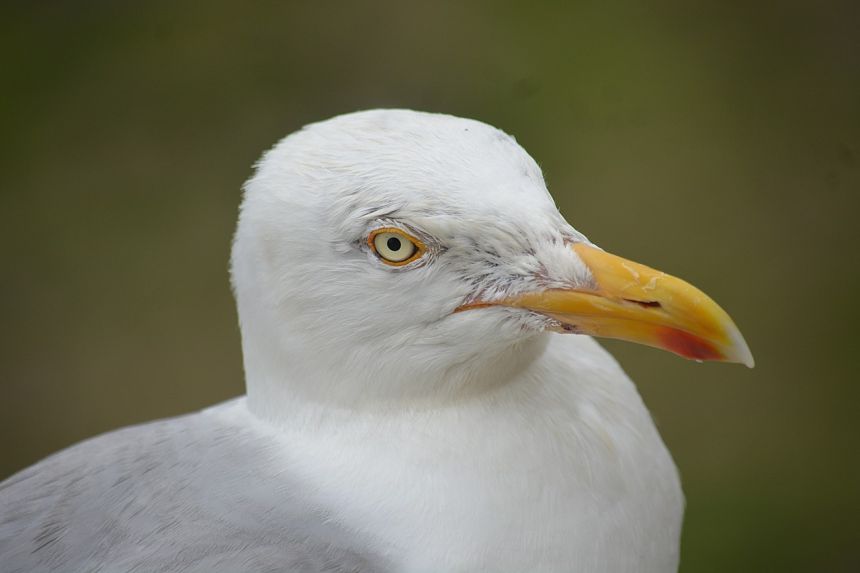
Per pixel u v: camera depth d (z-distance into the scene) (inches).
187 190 484.4
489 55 485.1
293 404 224.1
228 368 449.7
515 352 215.8
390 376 215.6
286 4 520.7
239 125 489.7
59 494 224.7
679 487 239.0
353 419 220.2
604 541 215.8
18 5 532.1
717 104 466.0
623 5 495.8
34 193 491.2
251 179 221.8
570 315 207.3
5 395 457.7
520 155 213.6
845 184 448.8
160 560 206.7
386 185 205.0
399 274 207.9
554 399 223.0
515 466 213.3
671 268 435.5
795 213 445.4
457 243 205.9
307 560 207.3
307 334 216.5
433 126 212.5
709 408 419.5
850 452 406.3
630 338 206.2
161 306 466.0
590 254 207.3
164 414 445.7
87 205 487.2
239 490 217.0
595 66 477.4
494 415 217.8
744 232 442.6
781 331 428.1
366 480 214.8
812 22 482.9
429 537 208.7
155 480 221.1
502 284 208.2
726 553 386.3
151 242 477.4
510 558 208.5
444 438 215.3
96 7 530.6
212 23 521.0
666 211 443.8
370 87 484.7
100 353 461.4
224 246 470.9
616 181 449.4
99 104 506.0
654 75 473.7
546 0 502.0
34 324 470.9
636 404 233.6
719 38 484.1
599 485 217.2
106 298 470.9
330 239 208.7
